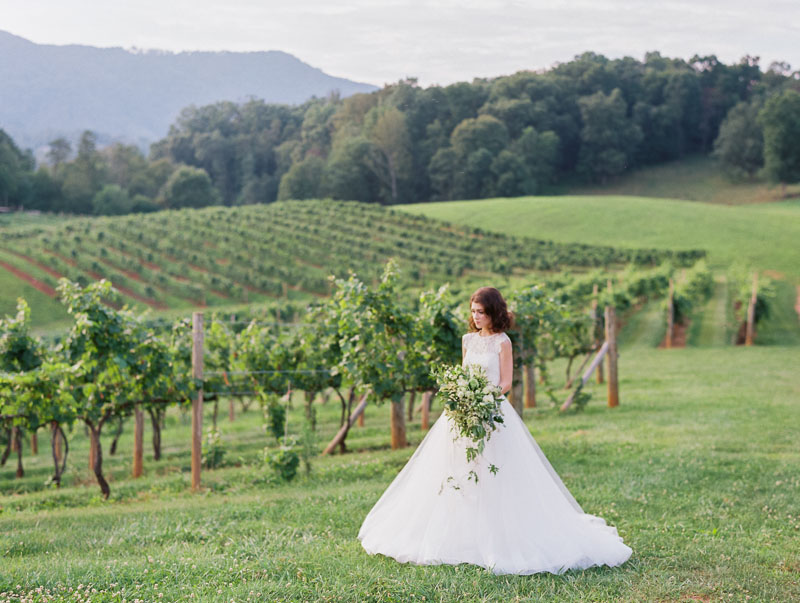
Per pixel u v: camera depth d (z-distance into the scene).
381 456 10.30
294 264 58.78
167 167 142.62
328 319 11.86
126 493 9.53
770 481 7.53
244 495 8.07
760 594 4.31
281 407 13.36
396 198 126.50
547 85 142.12
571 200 80.19
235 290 52.62
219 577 4.54
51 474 12.77
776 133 105.56
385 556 4.98
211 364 13.83
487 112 136.12
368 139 128.25
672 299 30.94
